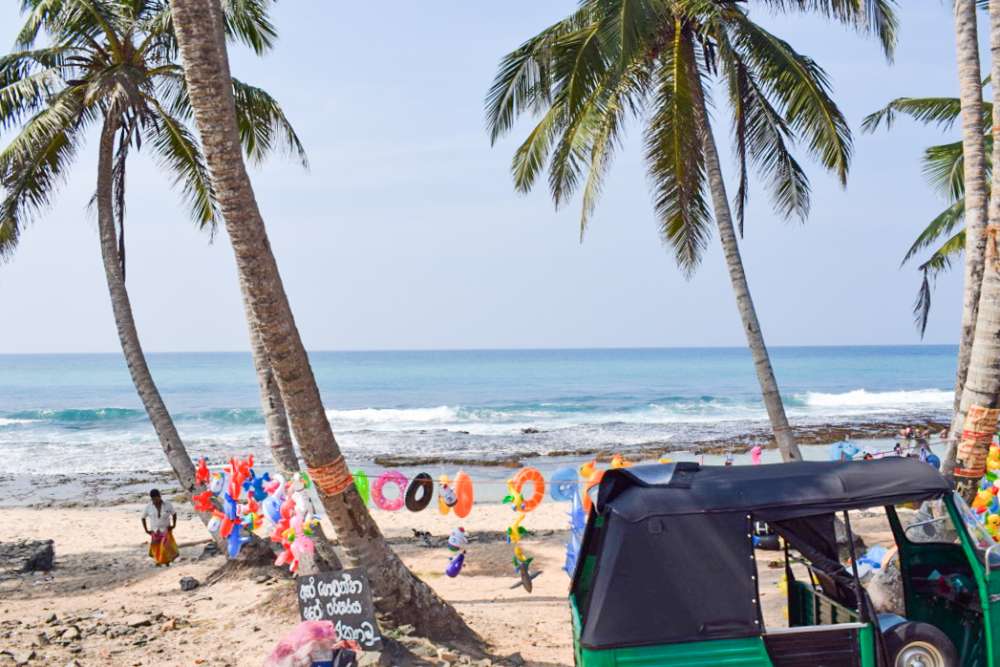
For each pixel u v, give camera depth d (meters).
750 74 14.92
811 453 32.28
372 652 7.47
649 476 6.02
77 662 8.09
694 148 15.23
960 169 19.02
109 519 22.42
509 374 113.62
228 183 7.15
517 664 8.18
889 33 14.19
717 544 5.66
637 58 14.19
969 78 11.71
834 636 5.66
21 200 15.16
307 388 7.64
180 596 11.92
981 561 5.91
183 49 7.08
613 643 5.51
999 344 8.53
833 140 14.34
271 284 7.38
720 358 176.25
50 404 74.06
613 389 82.62
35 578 14.43
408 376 111.31
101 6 13.86
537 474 10.66
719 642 5.55
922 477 5.91
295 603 9.51
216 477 9.88
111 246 14.00
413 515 21.20
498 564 14.96
